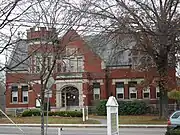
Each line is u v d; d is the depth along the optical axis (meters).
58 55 13.63
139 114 45.53
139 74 48.38
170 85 34.72
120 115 45.09
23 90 51.47
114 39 31.64
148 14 30.89
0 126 32.69
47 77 13.91
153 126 30.30
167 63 34.28
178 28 30.33
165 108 35.16
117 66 49.50
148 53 33.34
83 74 48.22
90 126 31.50
